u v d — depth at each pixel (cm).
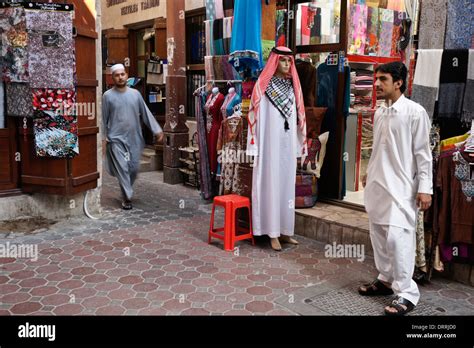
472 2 373
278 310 342
